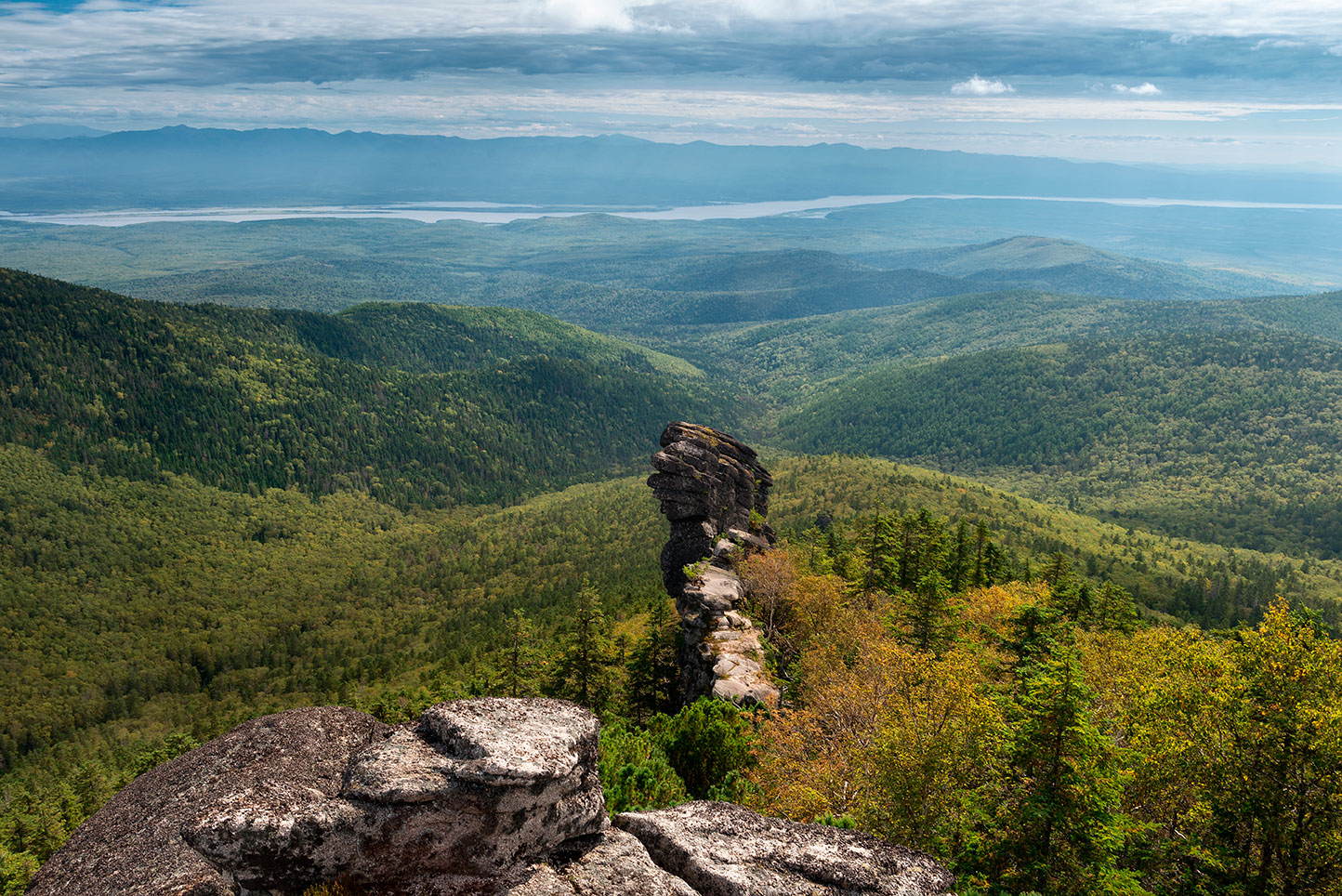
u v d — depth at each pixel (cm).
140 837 1316
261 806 1238
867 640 5556
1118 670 4794
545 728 1430
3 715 19512
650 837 1502
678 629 7912
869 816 3259
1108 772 3122
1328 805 3128
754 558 8238
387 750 1352
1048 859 3005
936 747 3244
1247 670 3603
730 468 11494
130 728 19562
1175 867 3591
